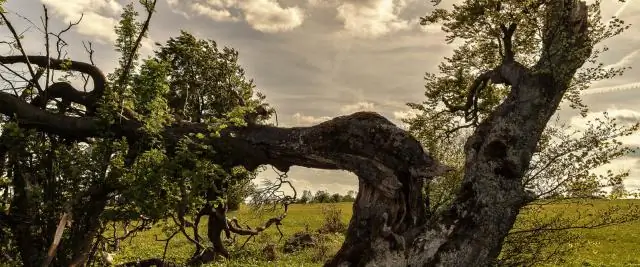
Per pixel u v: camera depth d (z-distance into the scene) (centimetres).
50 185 1285
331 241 2586
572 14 1264
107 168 1264
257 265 2058
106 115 1280
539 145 1284
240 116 1334
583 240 1366
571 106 1391
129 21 1317
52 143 1350
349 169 1264
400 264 1153
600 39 1239
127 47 1327
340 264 1220
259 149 1345
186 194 1263
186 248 2670
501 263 1272
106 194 1260
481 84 1616
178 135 1352
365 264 1173
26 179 1248
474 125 1620
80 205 1271
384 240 1178
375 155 1243
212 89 2173
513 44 1454
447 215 1199
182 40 2209
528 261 1308
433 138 1612
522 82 1270
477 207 1184
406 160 1234
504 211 1189
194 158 1256
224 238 2683
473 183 1217
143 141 1311
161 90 1307
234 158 1382
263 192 1911
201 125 1375
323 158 1291
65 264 1248
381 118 1298
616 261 2309
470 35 1434
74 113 1444
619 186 1190
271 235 3381
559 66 1230
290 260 2183
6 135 1248
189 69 2181
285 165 1398
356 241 1236
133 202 1237
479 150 1266
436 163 1240
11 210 1242
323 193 6306
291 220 4803
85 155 1276
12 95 1363
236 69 2189
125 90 1291
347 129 1271
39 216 1256
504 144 1218
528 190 1245
